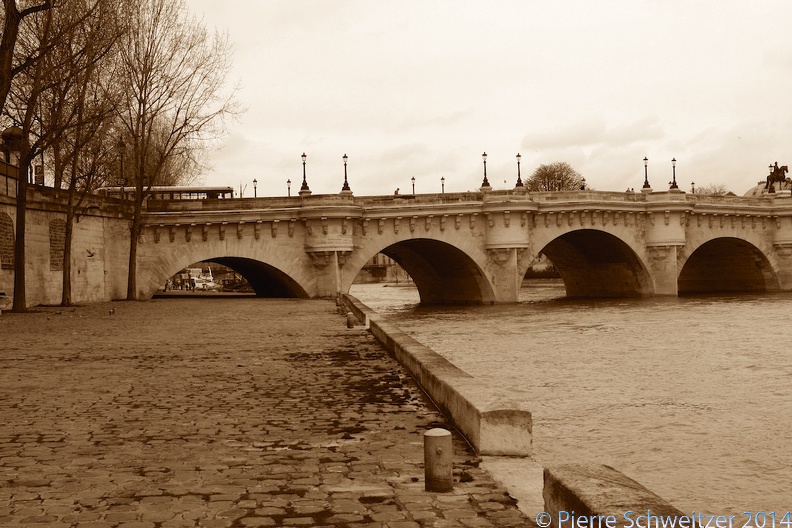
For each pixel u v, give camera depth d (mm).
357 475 9922
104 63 50812
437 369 15625
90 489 9227
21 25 45156
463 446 11672
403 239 75062
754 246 97688
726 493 14969
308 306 53375
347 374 18906
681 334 47250
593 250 91625
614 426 20969
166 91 61500
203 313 44719
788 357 35875
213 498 8891
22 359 21875
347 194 71000
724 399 25250
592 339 45219
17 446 11414
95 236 62594
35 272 54125
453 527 7906
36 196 54031
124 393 16109
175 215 67000
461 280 85188
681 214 86812
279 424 13070
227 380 17938
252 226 69625
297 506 8609
